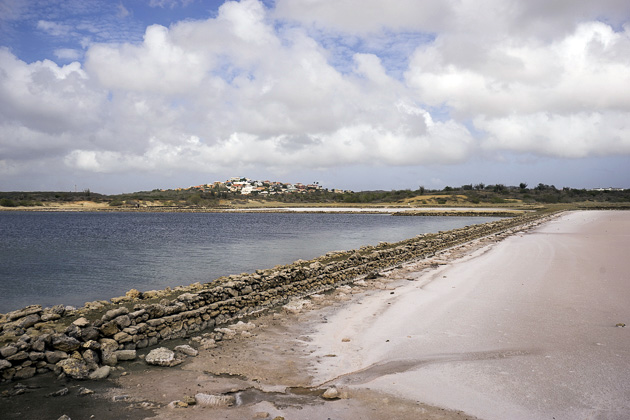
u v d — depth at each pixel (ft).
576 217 245.65
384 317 42.57
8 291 66.08
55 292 65.10
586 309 44.93
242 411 22.57
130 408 22.54
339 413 22.53
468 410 22.97
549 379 26.99
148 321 32.86
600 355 31.17
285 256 109.40
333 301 49.44
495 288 56.39
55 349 27.17
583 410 22.86
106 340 29.53
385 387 26.07
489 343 34.40
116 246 137.69
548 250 97.71
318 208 550.36
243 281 44.80
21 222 297.94
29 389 24.39
